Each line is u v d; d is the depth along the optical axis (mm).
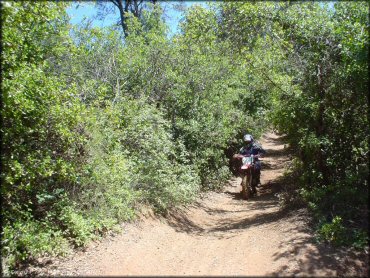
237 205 10344
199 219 8984
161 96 11070
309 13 8688
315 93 7984
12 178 5887
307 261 5195
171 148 9742
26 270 5539
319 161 7980
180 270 5504
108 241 6457
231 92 13273
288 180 9945
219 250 6395
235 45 13125
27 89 6195
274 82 8758
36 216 6723
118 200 7102
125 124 8875
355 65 6883
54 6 6797
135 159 8391
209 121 11594
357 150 7574
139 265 5598
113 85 10266
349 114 7605
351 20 7613
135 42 11531
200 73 11711
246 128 14742
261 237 6652
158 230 7445
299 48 8586
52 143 6953
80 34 10180
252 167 11195
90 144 7215
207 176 11703
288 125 8664
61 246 5977
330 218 6445
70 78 9312
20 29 6750
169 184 8648
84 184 6973
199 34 13195
